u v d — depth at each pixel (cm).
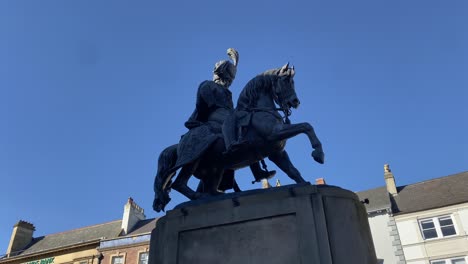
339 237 347
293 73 469
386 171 2453
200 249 390
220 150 486
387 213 2117
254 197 388
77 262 2648
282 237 357
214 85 538
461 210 2000
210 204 406
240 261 364
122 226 2783
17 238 3272
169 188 522
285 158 467
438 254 1953
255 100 479
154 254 426
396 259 1991
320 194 368
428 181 2409
